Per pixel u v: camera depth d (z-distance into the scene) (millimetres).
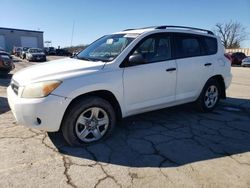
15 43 56406
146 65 4648
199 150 4102
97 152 3939
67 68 4137
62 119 3930
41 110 3723
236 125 5301
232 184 3201
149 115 5770
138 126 5094
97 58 4668
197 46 5621
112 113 4312
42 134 4520
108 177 3275
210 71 5781
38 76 3924
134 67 4477
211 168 3561
